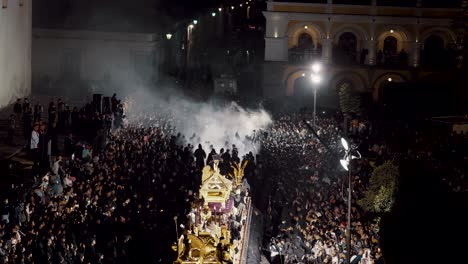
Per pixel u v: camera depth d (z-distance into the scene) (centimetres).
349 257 2817
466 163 4397
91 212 3266
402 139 5281
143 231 3391
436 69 7738
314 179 4194
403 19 7844
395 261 3012
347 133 5456
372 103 7456
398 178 3281
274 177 4388
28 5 6000
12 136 4444
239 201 3378
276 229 3694
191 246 2609
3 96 5356
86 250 3059
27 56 6012
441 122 5838
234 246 2878
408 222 3058
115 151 4178
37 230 2934
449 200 3200
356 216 3453
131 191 3662
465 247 2909
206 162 4391
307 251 3353
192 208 3036
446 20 7831
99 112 4912
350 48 7950
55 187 3434
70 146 4231
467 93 7162
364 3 7888
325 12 7856
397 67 7775
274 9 7869
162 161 4216
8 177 3772
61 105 4888
